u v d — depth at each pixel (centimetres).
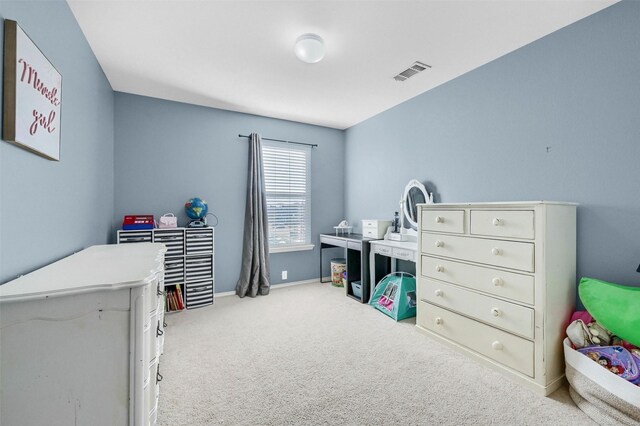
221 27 206
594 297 166
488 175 261
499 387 179
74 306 92
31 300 88
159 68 266
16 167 117
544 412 157
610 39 186
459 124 286
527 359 180
